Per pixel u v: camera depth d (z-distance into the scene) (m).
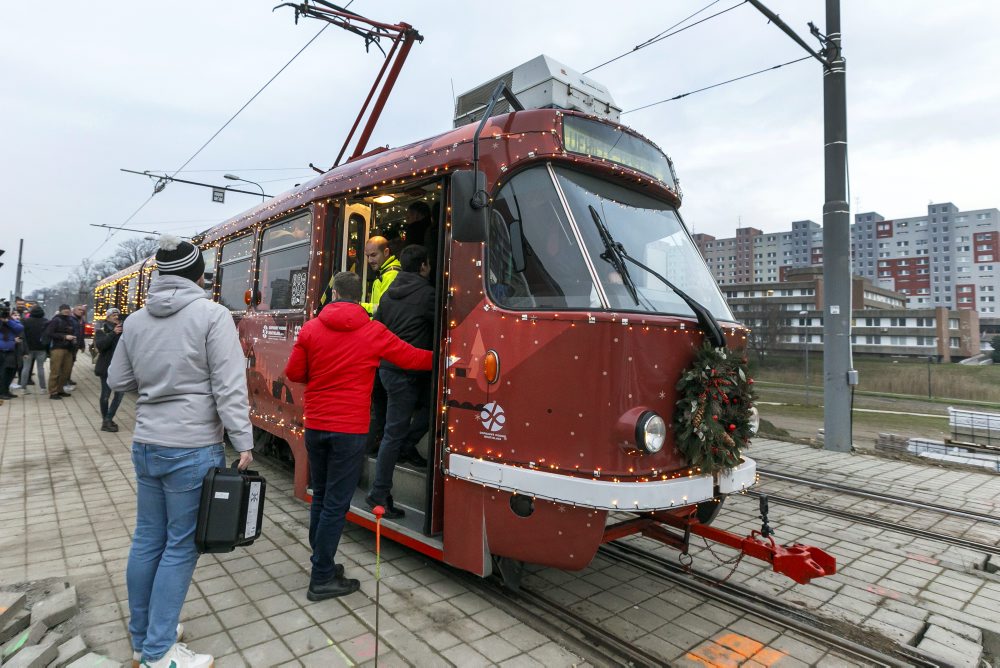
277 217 5.86
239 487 2.59
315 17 6.55
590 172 3.62
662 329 3.06
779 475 7.15
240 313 6.61
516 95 4.70
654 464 2.98
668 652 3.00
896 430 12.88
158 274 2.68
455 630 3.12
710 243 122.06
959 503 6.07
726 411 3.24
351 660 2.82
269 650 2.89
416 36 6.59
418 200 5.15
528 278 3.28
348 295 3.52
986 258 111.75
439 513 3.59
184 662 2.57
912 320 51.78
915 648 3.17
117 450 7.21
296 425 4.95
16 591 3.46
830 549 4.64
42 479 5.94
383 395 4.52
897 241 122.81
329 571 3.45
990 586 4.00
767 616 3.41
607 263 3.27
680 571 4.04
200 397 2.63
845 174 9.24
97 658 2.75
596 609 3.46
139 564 2.63
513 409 3.15
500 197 3.47
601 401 2.88
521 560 3.18
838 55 9.23
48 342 12.33
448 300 3.60
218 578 3.73
